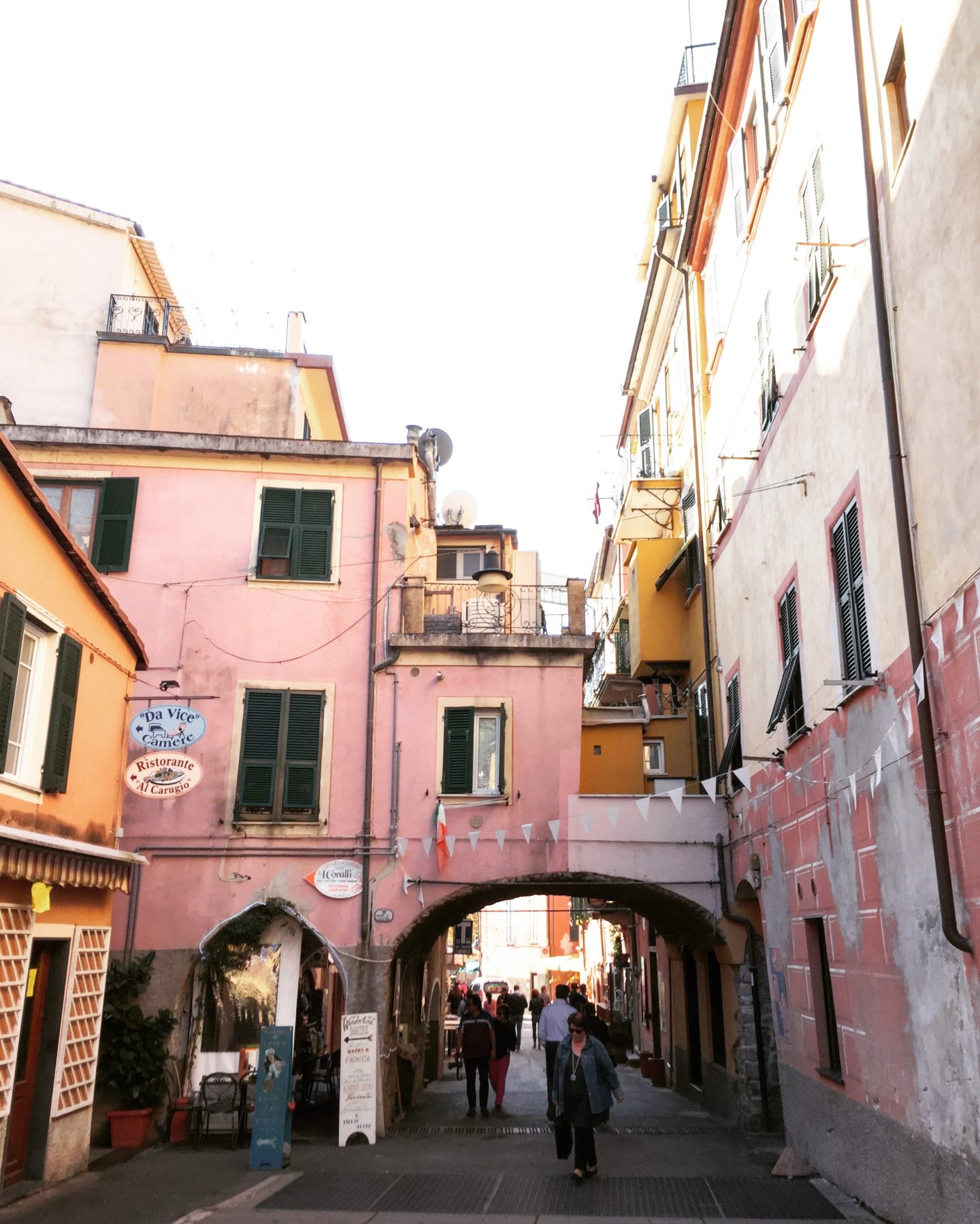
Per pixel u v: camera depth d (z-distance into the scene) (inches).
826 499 429.4
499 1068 675.4
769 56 536.7
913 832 330.0
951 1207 299.0
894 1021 348.2
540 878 631.2
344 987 609.3
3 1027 387.2
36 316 832.9
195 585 669.9
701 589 729.6
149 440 687.1
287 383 824.9
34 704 430.9
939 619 306.8
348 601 671.8
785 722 479.8
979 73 280.1
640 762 769.6
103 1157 515.2
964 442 289.9
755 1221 359.6
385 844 632.4
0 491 386.9
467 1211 385.7
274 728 647.1
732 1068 632.4
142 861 506.6
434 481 861.2
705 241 733.9
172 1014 592.7
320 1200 408.8
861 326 380.8
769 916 538.3
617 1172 464.1
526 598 783.1
